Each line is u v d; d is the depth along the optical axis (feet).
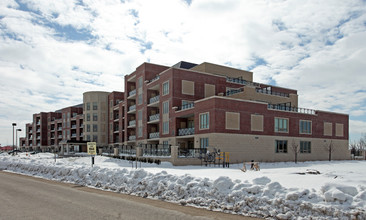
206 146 107.86
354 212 23.71
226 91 144.05
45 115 333.62
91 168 54.54
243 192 30.14
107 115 232.12
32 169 72.59
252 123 113.91
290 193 27.04
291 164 105.29
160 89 138.00
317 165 100.68
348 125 151.53
